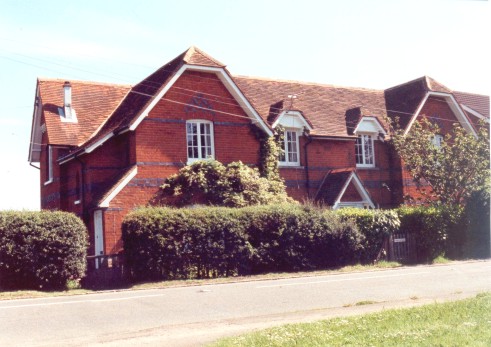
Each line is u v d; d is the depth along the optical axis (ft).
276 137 90.89
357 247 73.26
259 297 47.47
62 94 96.02
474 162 87.45
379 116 109.40
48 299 48.29
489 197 86.69
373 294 48.14
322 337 29.76
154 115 79.10
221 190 79.15
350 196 91.91
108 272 60.08
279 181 88.33
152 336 33.42
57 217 56.44
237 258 65.46
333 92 109.60
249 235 66.85
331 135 96.17
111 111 96.48
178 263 62.18
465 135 95.04
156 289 55.01
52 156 96.12
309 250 70.28
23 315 40.19
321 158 95.86
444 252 83.10
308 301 45.32
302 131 94.38
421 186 95.30
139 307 43.39
